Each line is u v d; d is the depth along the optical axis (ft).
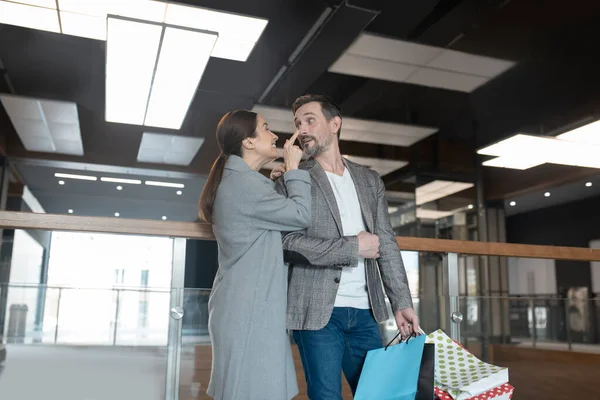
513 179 34.01
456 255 6.22
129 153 30.42
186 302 5.20
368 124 26.45
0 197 28.76
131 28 14.14
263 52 18.53
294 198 4.29
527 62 20.44
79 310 4.88
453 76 21.71
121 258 20.57
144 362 5.00
